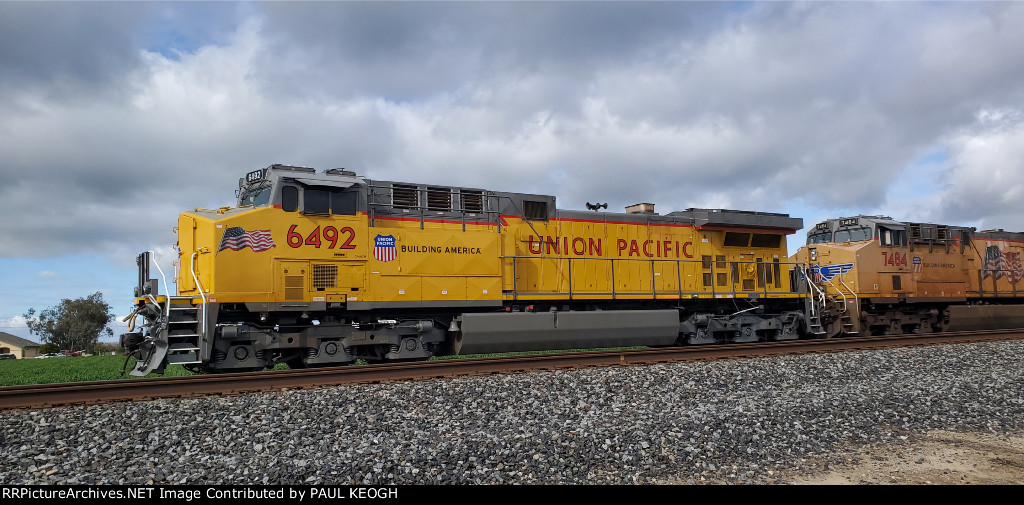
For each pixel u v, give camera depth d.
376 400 8.09
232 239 10.77
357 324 11.87
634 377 9.85
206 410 7.52
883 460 6.77
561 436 6.91
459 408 7.91
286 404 7.79
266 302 10.96
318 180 11.44
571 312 13.80
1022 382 10.54
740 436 7.21
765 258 17.48
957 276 21.81
